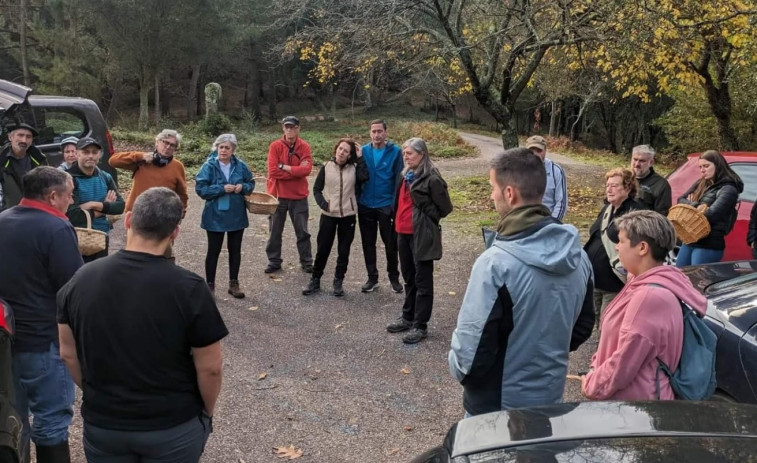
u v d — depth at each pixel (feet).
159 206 7.95
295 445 12.59
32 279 10.53
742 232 22.15
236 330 18.43
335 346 17.53
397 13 33.19
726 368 11.56
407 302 18.54
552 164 19.20
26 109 19.22
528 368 8.16
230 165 20.59
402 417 13.83
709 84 49.01
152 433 7.84
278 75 158.10
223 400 14.34
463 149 87.86
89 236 15.14
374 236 21.86
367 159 21.18
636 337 8.36
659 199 16.80
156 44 94.89
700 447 6.23
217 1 98.78
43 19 114.83
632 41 28.91
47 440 10.90
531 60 34.35
